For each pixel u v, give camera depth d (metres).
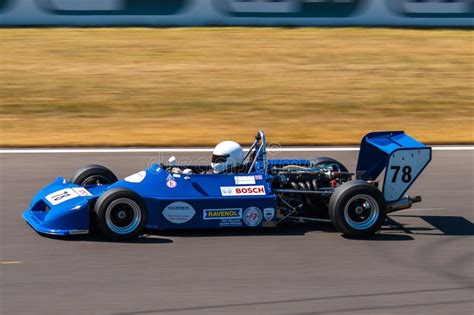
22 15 83.69
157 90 71.50
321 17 84.94
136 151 55.50
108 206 35.31
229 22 85.00
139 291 29.77
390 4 84.94
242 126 63.25
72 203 36.44
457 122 66.25
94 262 32.91
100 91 70.88
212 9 85.00
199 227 37.09
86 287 30.09
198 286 30.38
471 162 53.78
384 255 34.59
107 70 75.44
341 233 37.88
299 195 39.81
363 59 80.06
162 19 85.12
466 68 79.38
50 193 38.50
